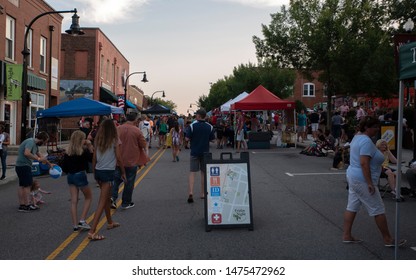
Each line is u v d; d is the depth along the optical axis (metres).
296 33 24.19
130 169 8.80
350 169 6.18
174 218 7.98
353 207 6.20
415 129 12.80
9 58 21.83
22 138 16.06
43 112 16.98
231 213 7.10
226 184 7.15
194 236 6.73
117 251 5.98
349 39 22.95
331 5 23.47
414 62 5.38
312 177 13.02
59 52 29.39
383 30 24.83
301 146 24.80
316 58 24.30
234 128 26.02
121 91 51.28
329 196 10.02
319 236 6.67
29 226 7.54
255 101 23.34
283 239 6.52
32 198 9.14
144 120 24.42
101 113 17.08
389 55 26.20
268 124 33.59
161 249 6.06
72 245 6.32
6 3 21.30
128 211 8.65
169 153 22.16
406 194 9.94
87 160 7.20
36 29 25.25
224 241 6.43
